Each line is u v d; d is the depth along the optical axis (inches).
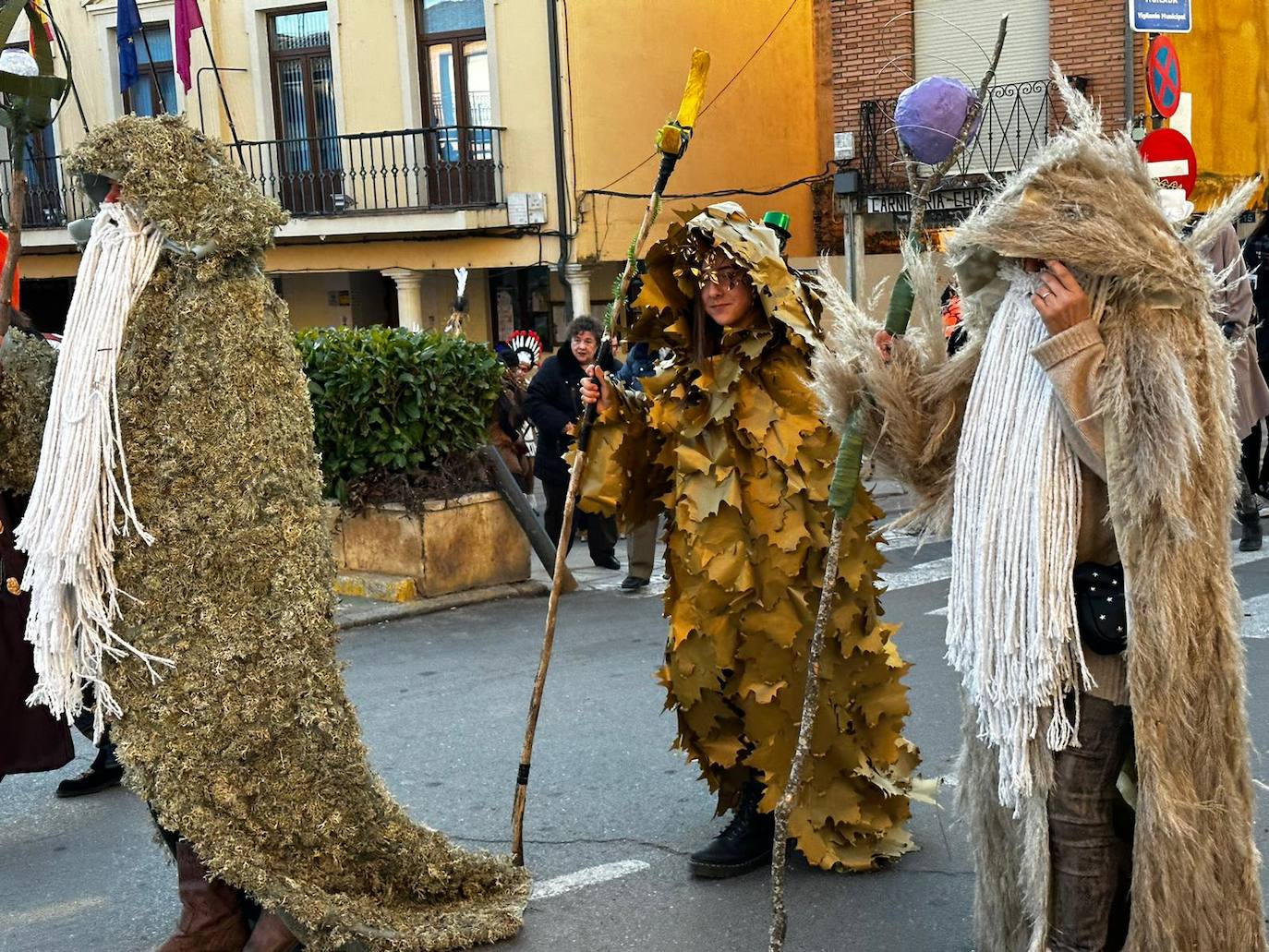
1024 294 113.7
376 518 334.3
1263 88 665.0
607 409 160.4
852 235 660.7
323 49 753.6
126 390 127.5
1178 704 106.0
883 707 158.9
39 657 128.0
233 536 127.0
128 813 193.3
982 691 113.4
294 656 129.3
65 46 157.0
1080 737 111.6
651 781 198.4
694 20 766.5
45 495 126.3
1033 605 109.7
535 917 153.0
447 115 738.2
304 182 765.9
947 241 117.2
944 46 635.5
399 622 313.9
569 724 228.2
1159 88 388.2
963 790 126.0
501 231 730.2
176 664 127.0
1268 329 352.8
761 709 154.8
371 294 804.0
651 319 162.6
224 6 763.4
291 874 132.6
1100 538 110.6
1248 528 350.9
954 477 117.6
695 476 155.8
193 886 133.8
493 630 303.6
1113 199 107.3
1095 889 113.2
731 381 154.0
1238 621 108.9
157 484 127.0
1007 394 112.7
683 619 156.3
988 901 124.5
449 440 339.0
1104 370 105.7
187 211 127.3
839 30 659.4
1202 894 106.7
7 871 173.6
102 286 127.6
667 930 149.1
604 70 721.6
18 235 159.5
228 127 772.0
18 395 167.9
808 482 152.3
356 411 328.8
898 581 333.1
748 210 808.9
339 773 133.2
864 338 125.9
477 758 212.4
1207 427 107.8
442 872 146.1
